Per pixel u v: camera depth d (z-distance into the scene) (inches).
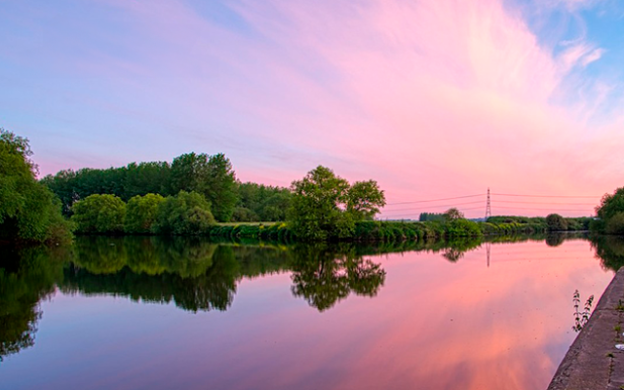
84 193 4037.9
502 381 363.6
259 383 363.3
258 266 1181.7
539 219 4237.2
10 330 532.1
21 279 928.9
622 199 3095.5
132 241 2326.5
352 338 491.5
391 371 387.9
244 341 482.9
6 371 394.6
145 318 589.6
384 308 645.3
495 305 659.4
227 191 3710.6
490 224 3523.6
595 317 415.2
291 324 555.2
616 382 243.8
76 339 492.1
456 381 364.2
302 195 2333.9
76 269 1094.4
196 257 1434.5
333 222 2314.2
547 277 947.3
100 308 650.8
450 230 2869.1
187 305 671.8
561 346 456.1
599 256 1446.9
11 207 1268.5
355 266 1184.2
